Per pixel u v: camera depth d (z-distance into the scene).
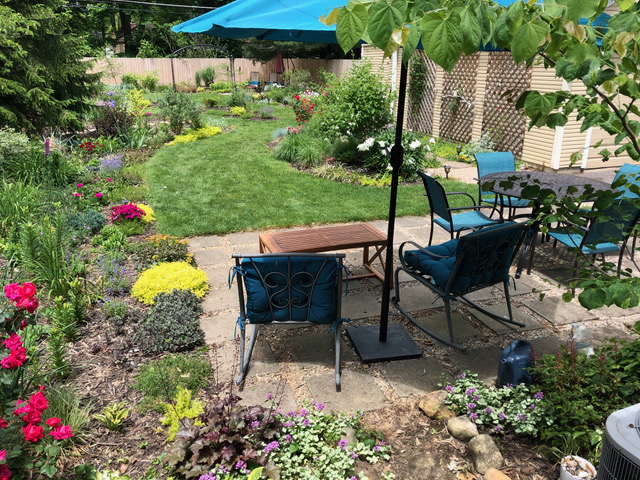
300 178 8.66
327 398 3.12
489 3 1.93
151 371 3.25
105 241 5.47
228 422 2.62
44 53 10.21
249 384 3.26
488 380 3.30
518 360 3.05
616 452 1.82
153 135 12.00
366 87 9.45
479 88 11.20
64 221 5.45
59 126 10.52
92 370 3.33
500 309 4.28
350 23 1.58
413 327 4.00
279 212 6.79
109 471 2.45
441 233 6.19
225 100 19.75
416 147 8.55
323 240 4.34
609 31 1.98
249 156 10.45
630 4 1.84
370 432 2.79
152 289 4.30
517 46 1.65
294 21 2.53
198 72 25.67
